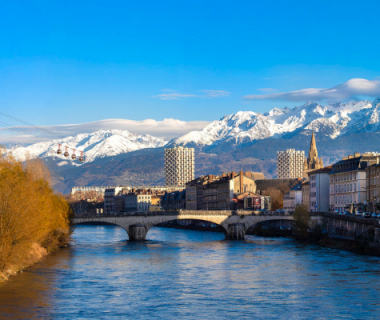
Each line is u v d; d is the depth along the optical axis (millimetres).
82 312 69312
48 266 109438
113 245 163625
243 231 192000
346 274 98750
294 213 183500
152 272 103438
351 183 195250
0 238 88438
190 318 66500
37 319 65625
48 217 116812
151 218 185750
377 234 130250
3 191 89500
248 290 84312
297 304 73938
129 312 69562
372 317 66812
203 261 120562
